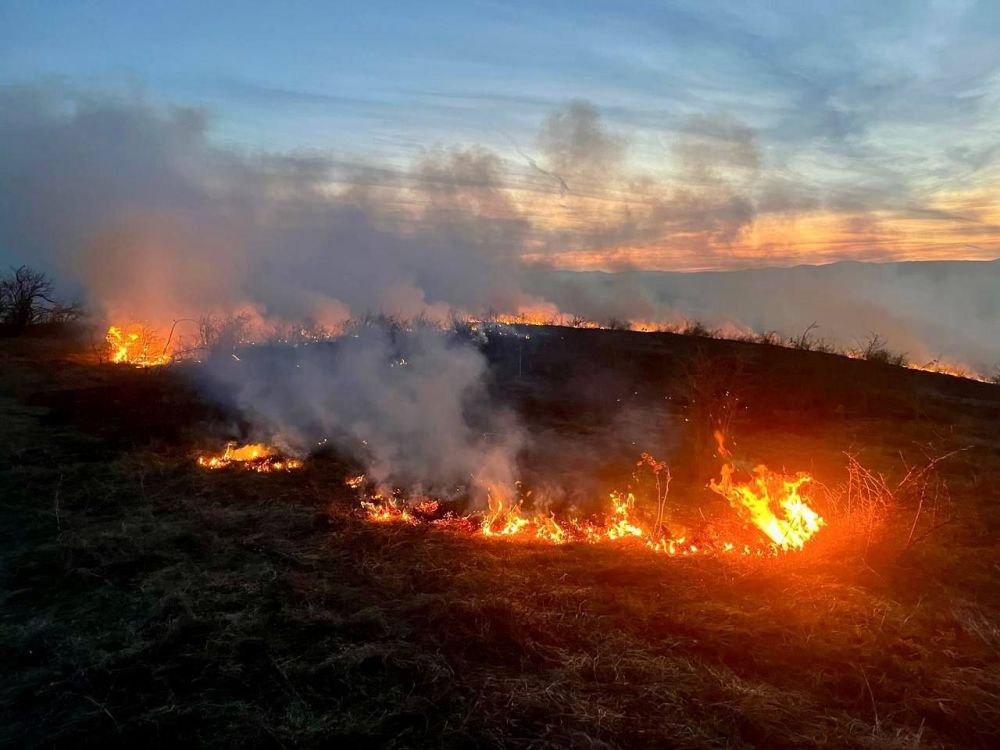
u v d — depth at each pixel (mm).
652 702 2877
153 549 4445
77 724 2775
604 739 2645
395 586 3949
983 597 3953
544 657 3215
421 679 3023
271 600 3758
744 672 3154
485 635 3361
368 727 2689
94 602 3789
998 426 8992
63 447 6918
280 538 4707
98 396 9164
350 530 4855
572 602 3723
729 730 2711
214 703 2871
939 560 4316
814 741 2645
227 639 3342
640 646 3312
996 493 5895
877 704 2920
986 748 2688
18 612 3707
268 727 2684
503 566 4223
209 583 3965
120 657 3215
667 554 4527
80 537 4617
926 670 3145
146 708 2863
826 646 3312
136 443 7121
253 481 5988
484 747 2590
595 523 5219
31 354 12156
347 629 3443
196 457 6668
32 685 3047
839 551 4371
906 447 7629
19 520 5000
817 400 9688
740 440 7707
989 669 3191
